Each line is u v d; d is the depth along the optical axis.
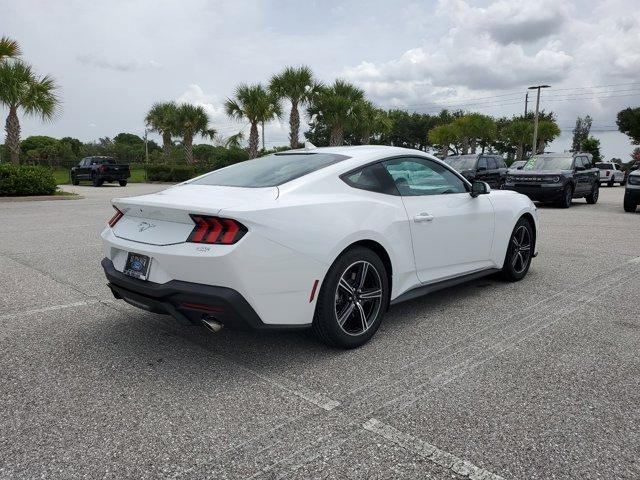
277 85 27.78
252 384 2.92
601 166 31.69
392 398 2.75
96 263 6.17
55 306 4.40
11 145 18.16
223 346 3.49
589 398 2.76
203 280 2.85
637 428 2.45
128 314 4.18
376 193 3.66
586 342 3.59
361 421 2.51
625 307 4.43
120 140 79.69
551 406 2.66
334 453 2.24
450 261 4.29
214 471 2.12
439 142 47.59
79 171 28.45
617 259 6.56
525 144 52.47
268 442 2.33
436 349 3.46
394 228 3.64
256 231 2.85
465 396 2.77
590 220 11.13
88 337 3.65
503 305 4.50
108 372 3.07
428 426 2.46
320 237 3.12
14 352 3.38
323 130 63.19
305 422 2.50
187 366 3.16
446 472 2.11
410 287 3.91
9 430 2.43
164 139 40.31
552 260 6.50
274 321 3.00
